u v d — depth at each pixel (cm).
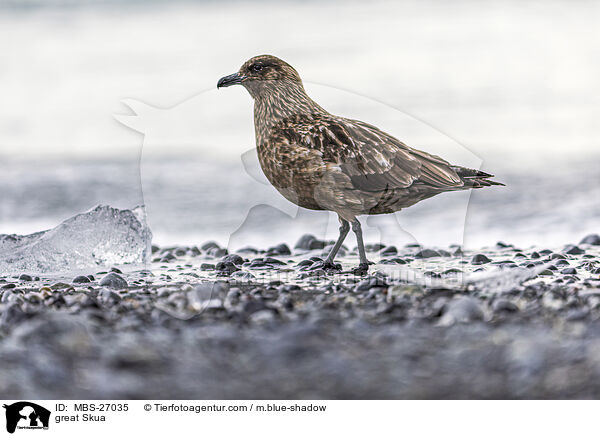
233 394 641
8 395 626
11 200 1745
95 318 823
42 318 785
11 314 820
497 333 759
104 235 1208
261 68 1080
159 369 679
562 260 1195
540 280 1043
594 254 1309
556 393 627
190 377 665
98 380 652
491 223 1689
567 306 862
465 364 686
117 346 726
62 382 650
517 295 935
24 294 990
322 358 701
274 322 816
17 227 1580
